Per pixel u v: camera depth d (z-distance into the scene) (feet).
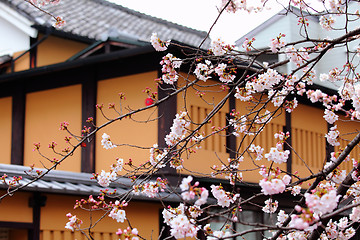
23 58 44.50
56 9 46.42
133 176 17.62
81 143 17.02
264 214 34.53
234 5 17.69
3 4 44.52
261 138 35.50
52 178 27.09
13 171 26.68
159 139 31.96
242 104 34.30
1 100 41.32
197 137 18.93
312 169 38.88
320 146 39.91
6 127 40.65
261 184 12.83
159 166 17.39
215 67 17.60
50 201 26.78
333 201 11.52
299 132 38.22
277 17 43.32
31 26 43.45
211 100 33.12
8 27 45.34
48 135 38.11
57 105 37.96
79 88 36.88
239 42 43.55
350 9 45.37
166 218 15.64
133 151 33.37
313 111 39.58
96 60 34.71
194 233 13.64
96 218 27.73
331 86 43.80
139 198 27.89
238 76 33.81
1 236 27.25
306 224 11.44
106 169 34.60
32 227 26.11
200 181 31.30
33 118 39.32
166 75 16.94
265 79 17.06
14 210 25.73
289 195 36.14
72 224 16.53
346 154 15.80
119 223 28.40
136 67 34.01
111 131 34.76
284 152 15.66
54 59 44.83
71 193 26.35
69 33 43.04
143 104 33.35
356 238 31.01
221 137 33.45
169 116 31.55
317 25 45.37
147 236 29.14
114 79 35.14
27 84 39.99
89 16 47.47
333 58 44.60
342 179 17.08
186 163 31.12
